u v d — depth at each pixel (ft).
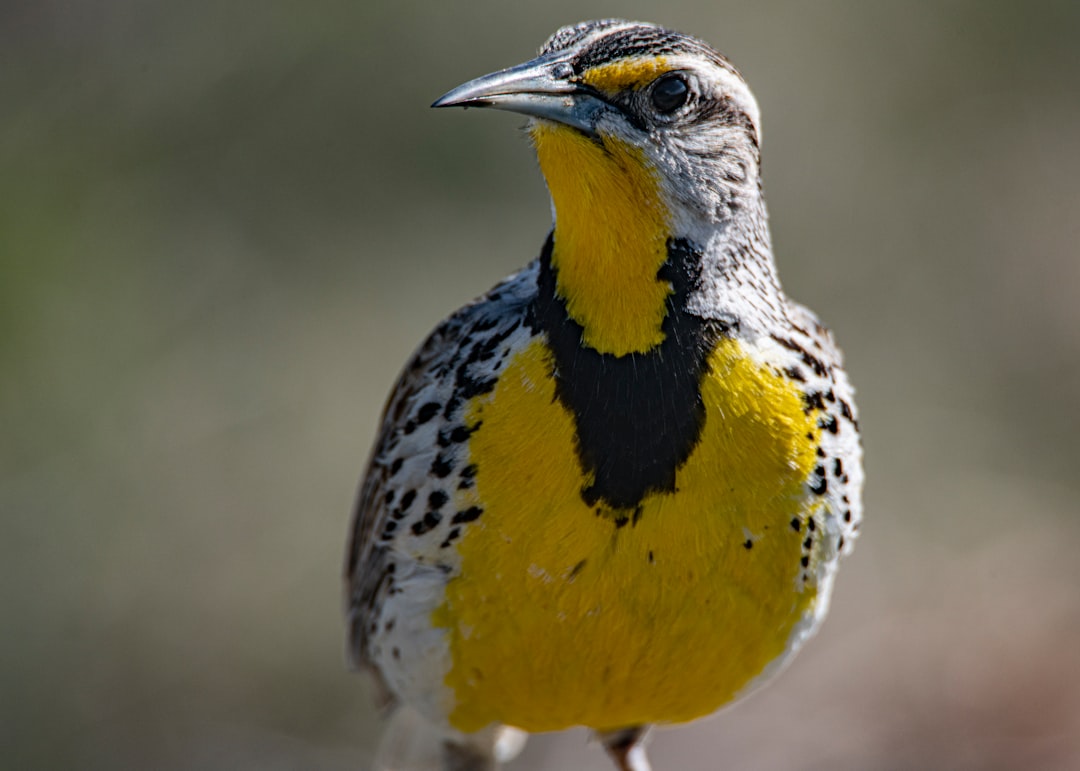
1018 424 47.67
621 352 19.54
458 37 45.55
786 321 20.66
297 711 40.83
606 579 19.67
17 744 39.42
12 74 43.73
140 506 41.55
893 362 47.85
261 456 42.52
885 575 44.57
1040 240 49.26
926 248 48.73
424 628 21.02
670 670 20.62
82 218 42.73
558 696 21.24
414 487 20.52
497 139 45.11
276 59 44.83
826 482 20.21
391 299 44.45
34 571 40.52
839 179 48.62
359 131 45.06
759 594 20.17
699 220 19.89
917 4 49.49
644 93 19.76
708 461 19.45
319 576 41.75
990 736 40.37
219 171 44.45
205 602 41.24
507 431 19.75
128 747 39.88
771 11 48.70
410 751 29.14
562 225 19.95
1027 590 43.70
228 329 43.39
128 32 44.62
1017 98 49.88
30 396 40.86
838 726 40.45
